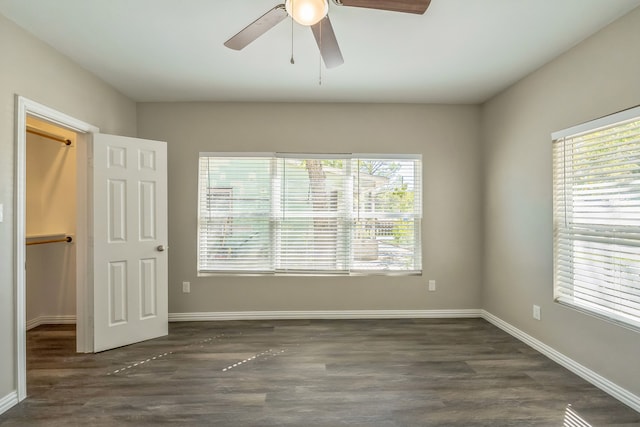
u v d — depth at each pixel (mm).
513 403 2174
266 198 3854
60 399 2217
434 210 3936
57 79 2658
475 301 3920
